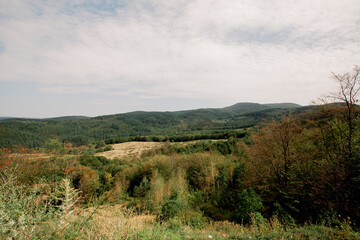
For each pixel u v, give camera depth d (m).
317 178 9.41
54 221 2.90
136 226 3.66
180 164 26.75
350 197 7.71
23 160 10.88
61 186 3.01
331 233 4.95
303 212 9.65
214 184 19.42
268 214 10.47
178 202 12.33
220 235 5.50
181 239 4.58
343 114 9.27
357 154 8.33
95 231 3.00
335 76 8.98
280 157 13.80
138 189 21.25
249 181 15.84
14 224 2.57
